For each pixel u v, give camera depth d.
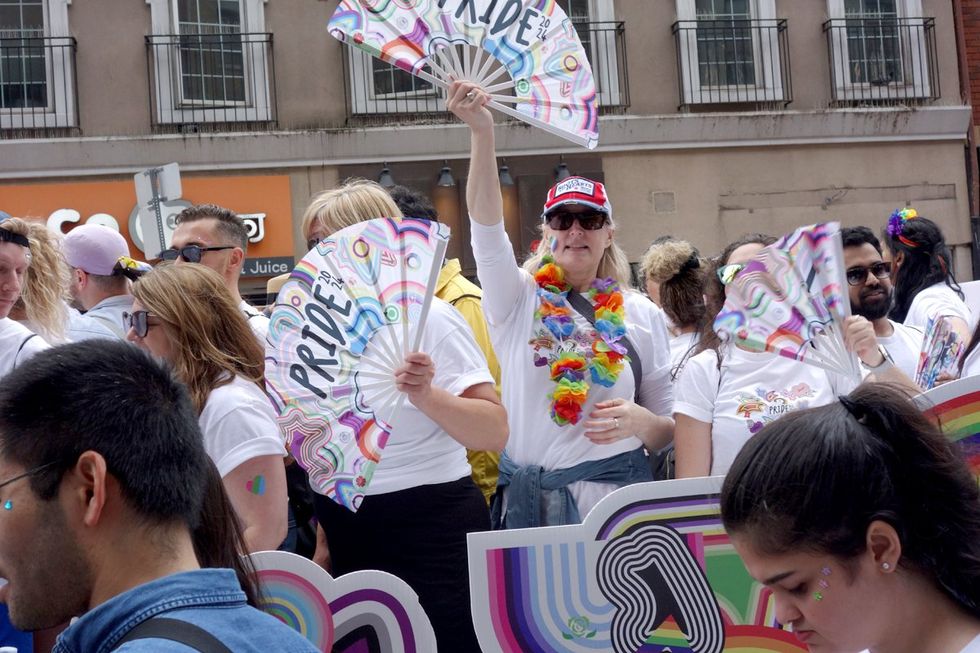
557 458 3.23
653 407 3.55
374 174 12.72
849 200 13.39
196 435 1.56
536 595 2.58
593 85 3.14
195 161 12.37
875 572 1.35
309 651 1.45
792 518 1.35
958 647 1.35
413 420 2.87
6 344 2.99
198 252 4.12
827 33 13.30
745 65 13.23
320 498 2.98
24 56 12.20
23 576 1.45
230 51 12.47
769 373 3.26
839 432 1.38
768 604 2.60
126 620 1.38
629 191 12.99
